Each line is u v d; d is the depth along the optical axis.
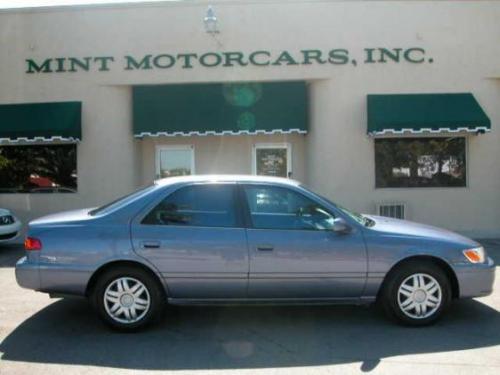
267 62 11.72
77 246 5.26
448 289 5.50
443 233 5.77
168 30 11.85
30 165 12.25
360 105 11.70
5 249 10.51
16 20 12.04
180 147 12.55
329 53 11.67
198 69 11.80
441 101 11.48
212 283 5.32
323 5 11.70
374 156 11.77
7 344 5.05
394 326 5.55
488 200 11.80
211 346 4.98
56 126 11.37
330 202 5.58
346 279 5.38
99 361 4.61
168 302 5.38
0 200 12.18
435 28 11.71
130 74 11.88
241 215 5.45
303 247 5.34
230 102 11.75
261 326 5.58
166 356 4.73
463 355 4.72
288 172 12.47
